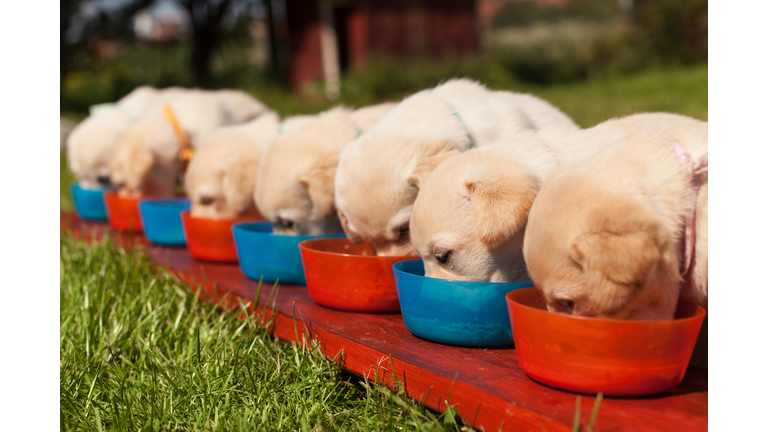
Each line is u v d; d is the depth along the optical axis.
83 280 1.48
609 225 0.94
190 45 11.23
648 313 0.96
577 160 1.08
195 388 1.12
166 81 10.54
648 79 5.49
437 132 1.27
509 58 7.66
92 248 1.72
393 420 1.03
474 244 1.10
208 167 1.63
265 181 1.40
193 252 1.57
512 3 29.11
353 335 1.13
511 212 1.06
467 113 1.33
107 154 2.29
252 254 1.36
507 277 1.11
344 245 1.34
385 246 1.25
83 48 9.10
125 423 1.06
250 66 11.17
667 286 0.95
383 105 1.61
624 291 0.93
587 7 23.08
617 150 1.01
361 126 1.50
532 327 0.98
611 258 0.93
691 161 0.99
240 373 1.15
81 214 2.26
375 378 1.07
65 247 1.83
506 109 1.35
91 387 1.13
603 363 0.95
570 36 8.35
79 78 8.84
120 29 10.14
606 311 0.95
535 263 0.99
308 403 1.07
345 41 8.59
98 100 8.62
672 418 0.92
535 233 0.99
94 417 1.11
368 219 1.24
